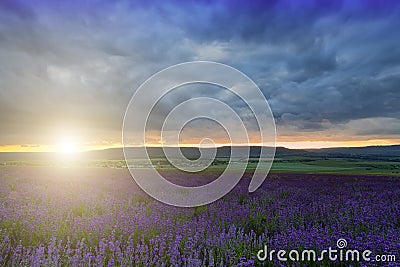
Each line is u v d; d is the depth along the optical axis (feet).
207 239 21.29
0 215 25.99
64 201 33.68
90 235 22.53
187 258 18.43
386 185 59.31
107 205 32.65
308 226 24.82
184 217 29.14
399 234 21.83
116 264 18.07
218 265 18.35
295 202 37.88
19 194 38.32
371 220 26.61
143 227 24.41
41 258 17.16
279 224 26.81
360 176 84.43
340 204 35.96
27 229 23.22
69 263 17.24
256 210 32.53
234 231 22.88
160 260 18.12
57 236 22.25
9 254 18.88
